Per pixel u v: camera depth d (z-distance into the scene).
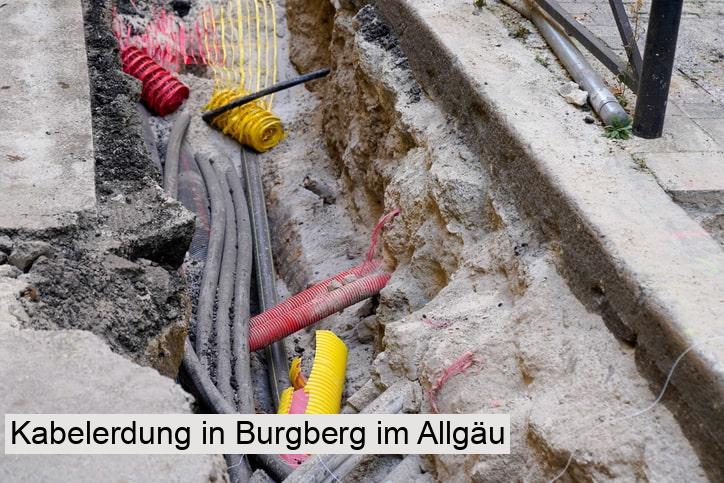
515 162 4.23
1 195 3.99
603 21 5.52
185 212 4.16
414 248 5.00
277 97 8.49
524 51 5.09
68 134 4.50
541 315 3.68
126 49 8.29
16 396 2.90
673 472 2.86
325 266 6.29
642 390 3.13
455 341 3.91
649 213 3.59
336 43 7.22
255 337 5.29
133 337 3.58
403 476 3.76
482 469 3.43
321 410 4.78
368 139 6.29
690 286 3.14
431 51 5.33
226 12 9.23
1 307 3.29
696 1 5.93
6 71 5.02
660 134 4.21
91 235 3.90
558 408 3.28
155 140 7.77
